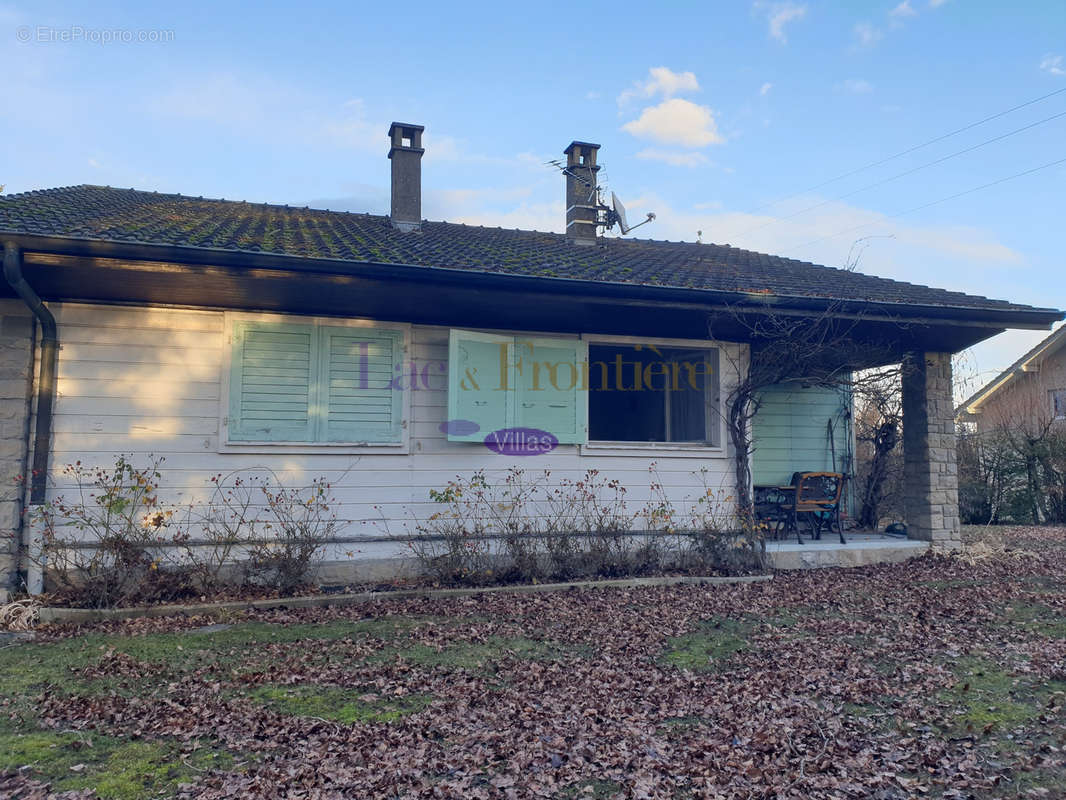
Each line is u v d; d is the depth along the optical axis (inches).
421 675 199.6
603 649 226.2
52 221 272.1
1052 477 666.8
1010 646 228.1
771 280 390.3
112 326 295.1
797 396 486.3
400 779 137.6
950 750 152.6
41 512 275.6
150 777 139.0
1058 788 136.3
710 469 373.7
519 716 169.6
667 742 155.9
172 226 305.1
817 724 165.6
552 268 329.1
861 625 255.8
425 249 343.6
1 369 277.1
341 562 314.3
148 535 285.4
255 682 193.3
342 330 327.3
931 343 403.5
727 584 328.5
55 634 240.5
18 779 137.0
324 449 318.3
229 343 309.9
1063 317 375.9
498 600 294.4
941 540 401.1
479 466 340.5
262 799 129.6
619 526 350.9
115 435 292.2
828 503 395.5
